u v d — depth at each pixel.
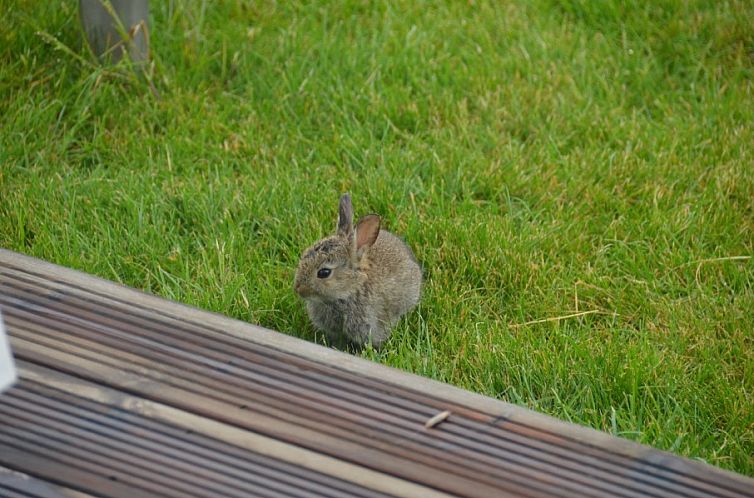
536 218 7.17
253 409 3.00
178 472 2.76
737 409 5.45
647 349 5.84
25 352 3.14
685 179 7.62
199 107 8.00
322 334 6.49
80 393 3.00
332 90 8.29
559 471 2.87
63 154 7.59
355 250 6.17
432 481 2.80
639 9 9.55
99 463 2.77
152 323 3.33
